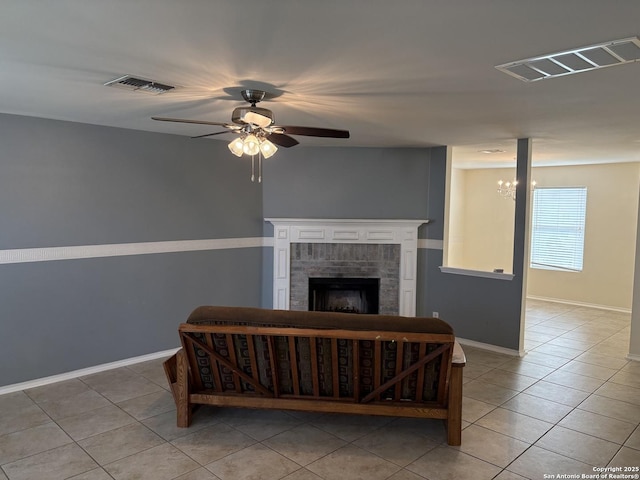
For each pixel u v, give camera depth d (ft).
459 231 30.32
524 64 8.07
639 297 17.15
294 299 19.89
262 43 7.20
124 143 15.34
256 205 19.53
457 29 6.54
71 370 14.55
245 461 9.94
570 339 19.90
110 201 15.12
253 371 11.07
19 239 13.33
